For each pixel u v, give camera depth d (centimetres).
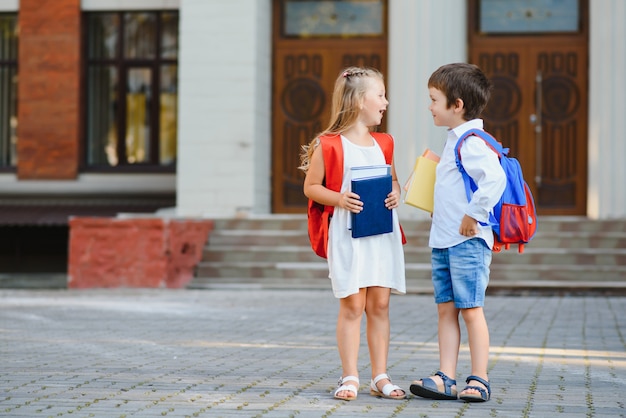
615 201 1883
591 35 1911
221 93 1950
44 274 2200
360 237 590
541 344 921
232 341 947
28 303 1440
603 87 1891
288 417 522
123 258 1759
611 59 1888
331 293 1622
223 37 1950
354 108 601
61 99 2223
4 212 2197
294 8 2056
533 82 2005
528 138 2005
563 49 1997
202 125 1953
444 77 599
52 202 2233
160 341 946
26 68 2236
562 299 1504
